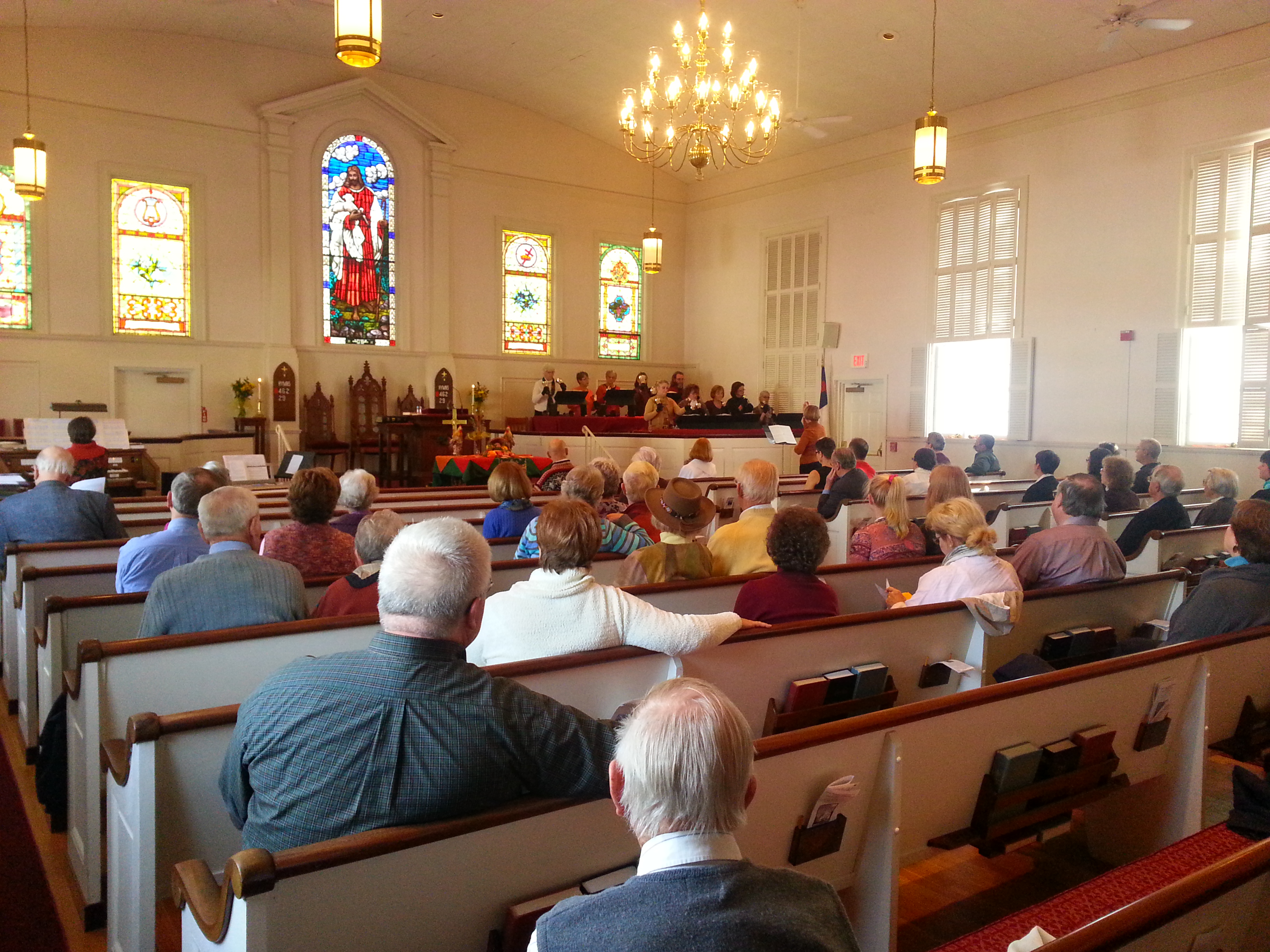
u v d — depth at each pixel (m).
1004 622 2.86
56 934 2.39
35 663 3.46
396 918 1.47
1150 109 9.81
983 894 2.58
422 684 1.55
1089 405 10.48
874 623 2.73
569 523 2.31
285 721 1.55
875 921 2.02
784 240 14.26
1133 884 2.26
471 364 14.11
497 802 1.57
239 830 1.96
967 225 11.69
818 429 11.55
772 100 7.74
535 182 14.52
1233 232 9.21
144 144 11.52
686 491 3.51
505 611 2.34
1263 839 2.20
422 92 13.40
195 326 11.98
